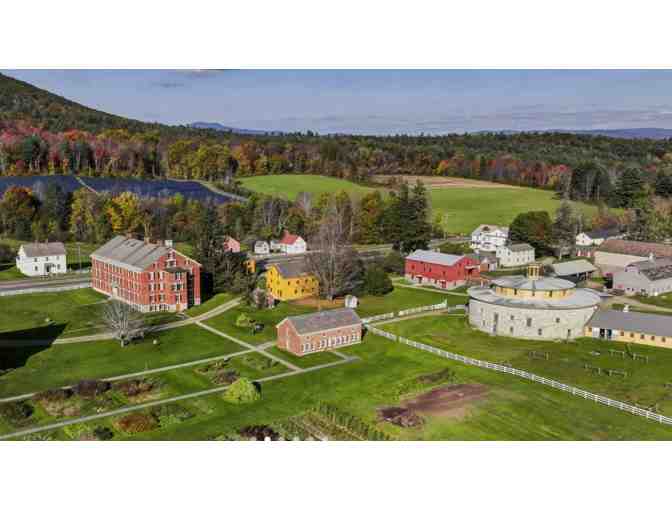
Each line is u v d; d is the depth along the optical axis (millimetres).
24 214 191625
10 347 94750
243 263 135625
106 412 72562
